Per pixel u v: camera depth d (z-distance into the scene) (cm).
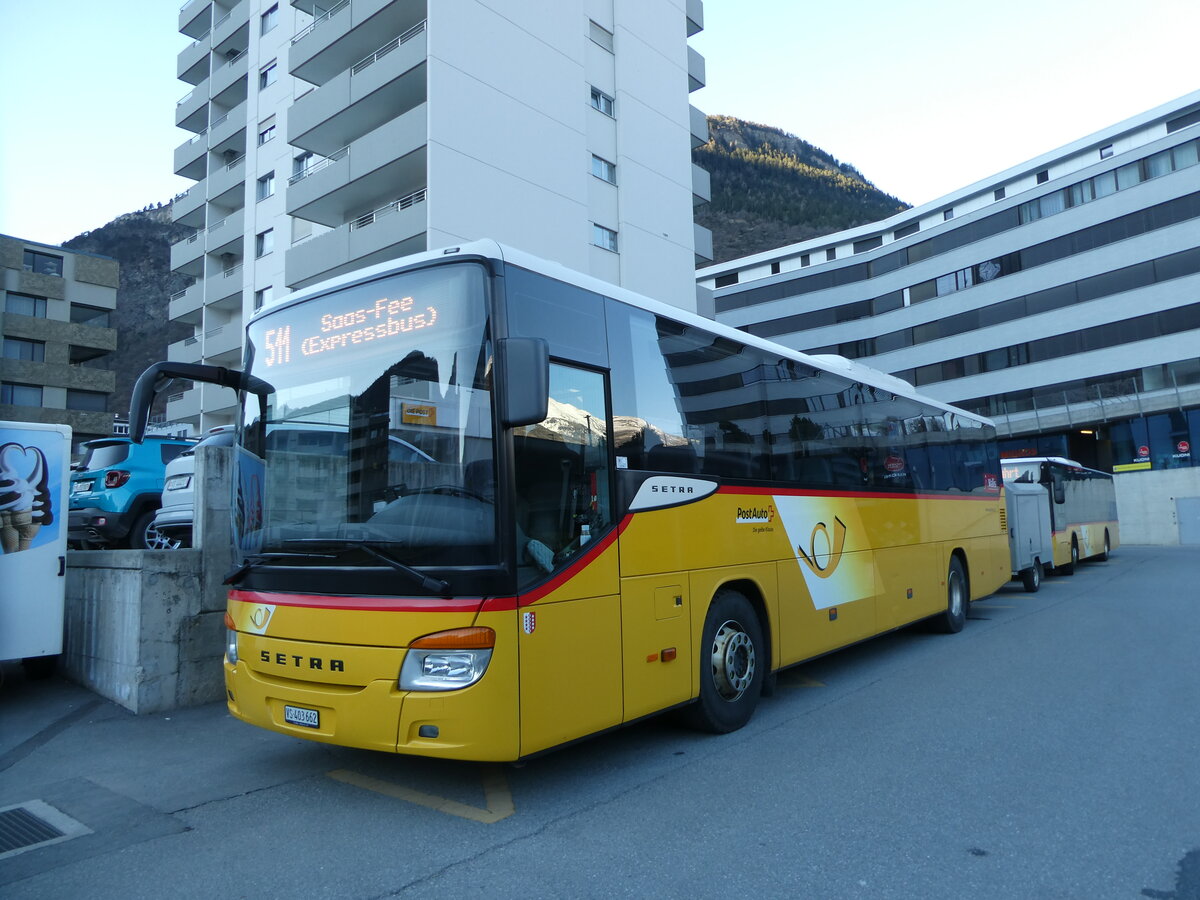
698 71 3347
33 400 4506
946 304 4572
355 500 437
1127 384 3612
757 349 681
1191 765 484
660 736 570
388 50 2439
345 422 454
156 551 664
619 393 505
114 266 4956
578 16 2567
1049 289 4053
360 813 432
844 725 595
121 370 17200
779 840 385
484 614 395
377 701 403
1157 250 3641
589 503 465
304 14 3058
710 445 588
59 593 712
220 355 3462
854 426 823
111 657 691
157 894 343
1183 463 3478
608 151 2705
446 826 411
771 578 636
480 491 406
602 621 459
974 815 413
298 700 435
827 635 709
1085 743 533
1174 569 1898
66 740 582
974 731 569
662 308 575
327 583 432
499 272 430
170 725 617
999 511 1266
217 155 3853
